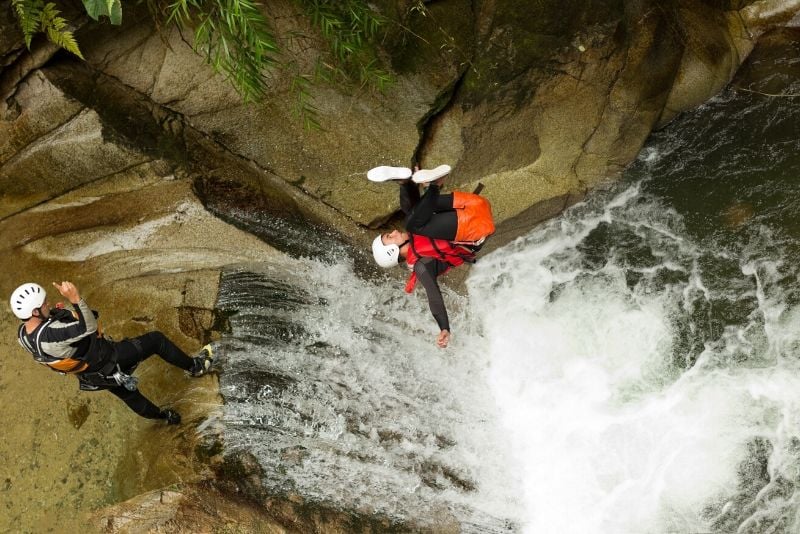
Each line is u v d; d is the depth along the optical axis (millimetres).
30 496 4441
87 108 4750
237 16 3984
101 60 4797
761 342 5277
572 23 5266
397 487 4641
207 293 5055
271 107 5227
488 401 5332
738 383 5160
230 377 4691
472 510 4770
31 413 4730
